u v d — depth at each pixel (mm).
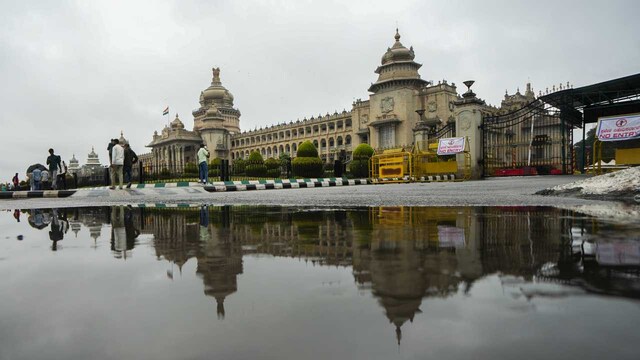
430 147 25750
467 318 1303
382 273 1966
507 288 1657
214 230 3934
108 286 1823
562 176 23766
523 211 5168
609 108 25953
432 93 57375
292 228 3945
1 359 1062
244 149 93688
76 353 1105
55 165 19922
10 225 4734
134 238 3475
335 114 74625
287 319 1333
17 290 1768
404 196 9375
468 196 8656
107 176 24500
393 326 1248
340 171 27344
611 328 1203
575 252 2461
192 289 1741
